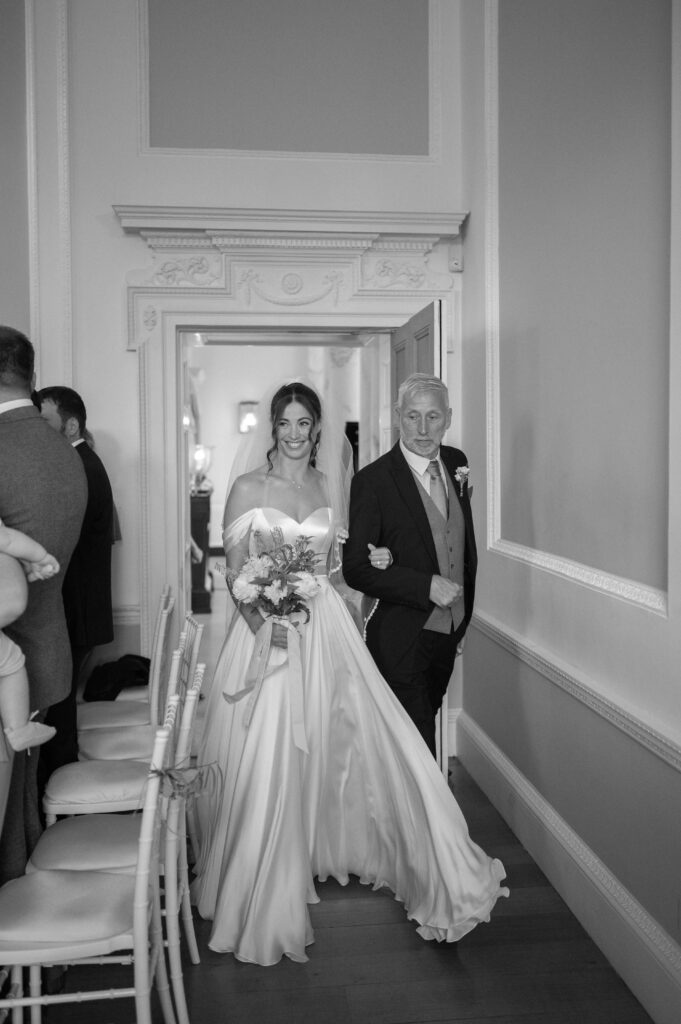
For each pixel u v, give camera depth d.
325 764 3.57
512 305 4.35
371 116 5.22
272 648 3.32
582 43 3.46
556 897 3.59
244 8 5.12
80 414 4.52
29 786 2.81
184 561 5.49
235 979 3.00
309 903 3.50
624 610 3.04
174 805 2.57
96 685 4.76
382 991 2.93
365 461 6.26
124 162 5.06
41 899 2.30
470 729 5.03
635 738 2.91
